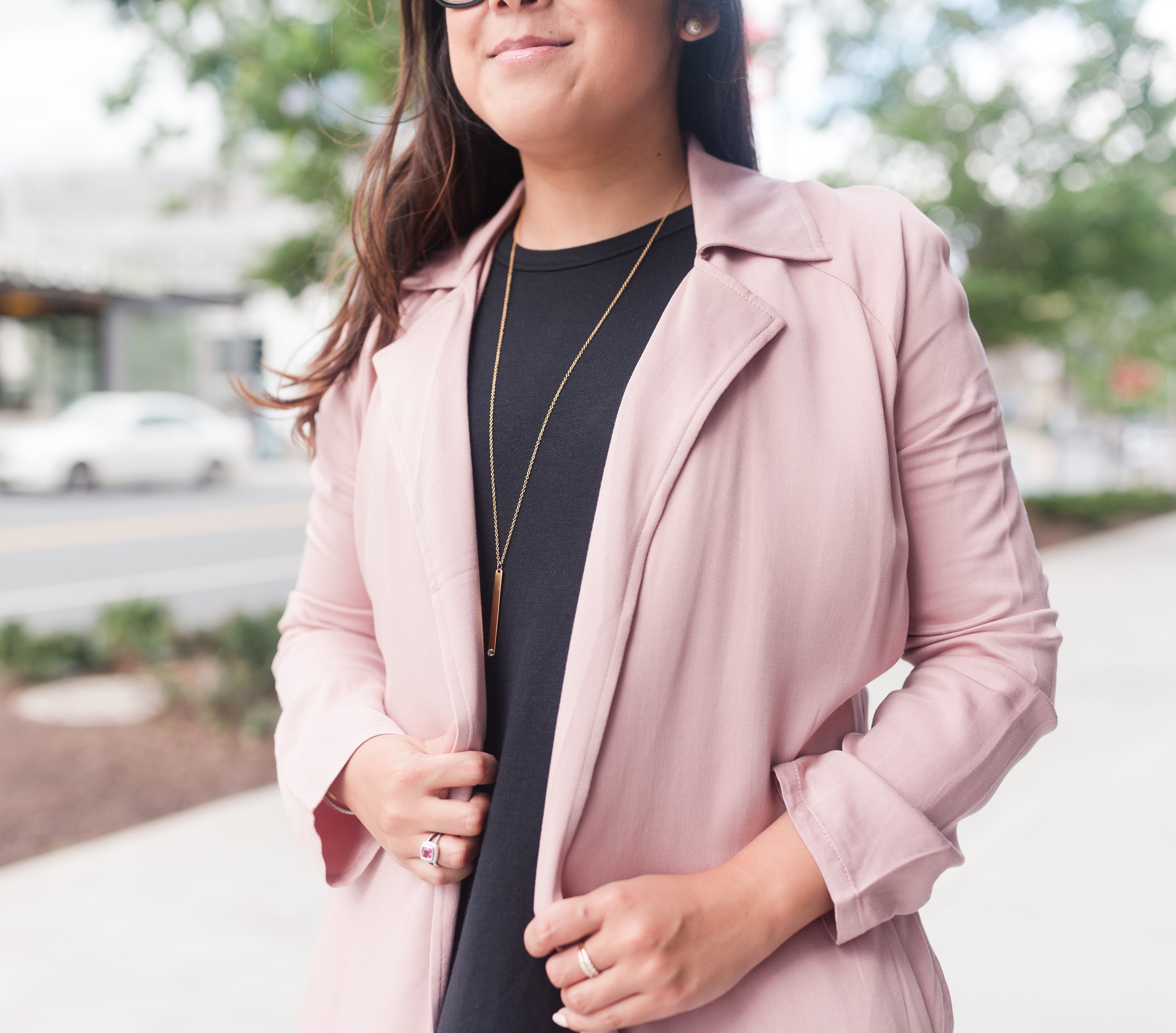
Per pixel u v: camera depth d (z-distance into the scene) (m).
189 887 3.31
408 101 1.23
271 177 5.56
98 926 3.06
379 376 1.12
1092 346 16.95
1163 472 29.28
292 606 1.27
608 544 0.89
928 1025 0.95
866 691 1.06
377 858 1.07
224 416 20.88
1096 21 10.85
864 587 0.91
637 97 0.99
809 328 0.95
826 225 1.01
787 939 0.91
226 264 28.72
